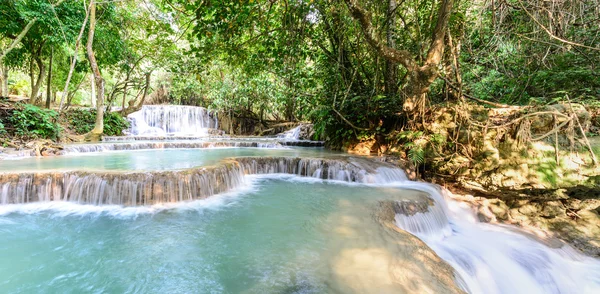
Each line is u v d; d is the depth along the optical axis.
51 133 9.96
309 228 3.71
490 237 4.97
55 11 9.42
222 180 5.77
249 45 6.66
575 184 5.29
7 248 3.23
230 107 20.28
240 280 2.55
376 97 8.16
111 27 12.49
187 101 23.72
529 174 5.68
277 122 21.17
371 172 6.56
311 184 6.41
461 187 6.64
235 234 3.61
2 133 8.48
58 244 3.36
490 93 8.45
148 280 2.62
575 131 5.42
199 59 6.52
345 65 8.91
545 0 5.42
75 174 4.97
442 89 8.13
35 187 4.78
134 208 4.64
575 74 6.41
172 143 10.66
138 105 16.77
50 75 13.10
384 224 3.80
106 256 3.07
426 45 7.51
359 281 2.38
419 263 2.70
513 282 3.79
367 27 5.50
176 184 4.99
